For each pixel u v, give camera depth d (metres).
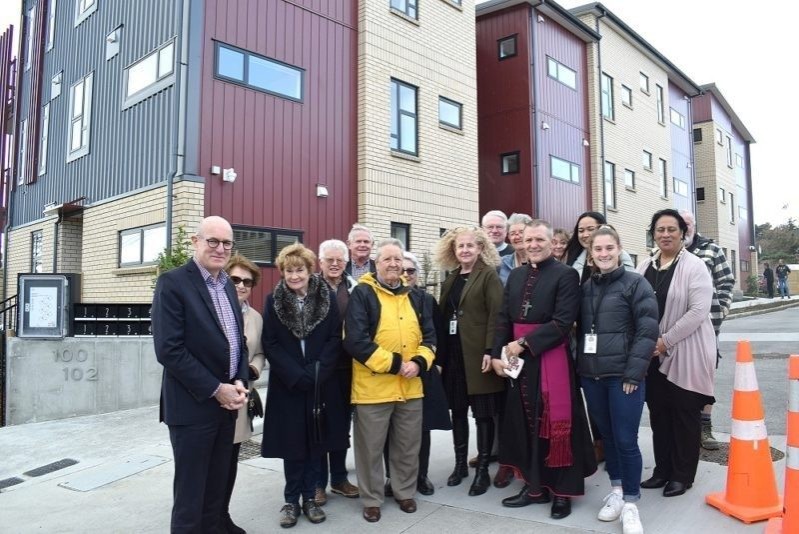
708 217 29.42
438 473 4.88
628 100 20.50
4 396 7.49
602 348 3.75
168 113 9.22
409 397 4.05
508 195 16.06
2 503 4.49
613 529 3.61
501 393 4.38
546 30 16.66
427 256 10.93
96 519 4.11
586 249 4.79
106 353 7.54
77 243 12.55
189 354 3.18
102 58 11.25
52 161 12.97
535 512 3.95
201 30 9.08
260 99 9.77
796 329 13.83
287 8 10.25
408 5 12.38
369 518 3.91
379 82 11.49
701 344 4.03
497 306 4.29
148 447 5.85
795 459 3.21
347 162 11.02
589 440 3.93
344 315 4.30
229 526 3.71
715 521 3.63
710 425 5.07
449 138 13.02
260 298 9.54
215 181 9.09
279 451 3.87
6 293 14.43
